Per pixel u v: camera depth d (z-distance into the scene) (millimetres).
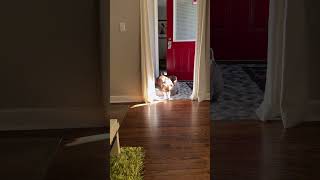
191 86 5285
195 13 5355
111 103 4320
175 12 5430
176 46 5523
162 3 6684
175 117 3674
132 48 4277
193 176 2180
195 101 4426
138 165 2316
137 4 4172
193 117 3670
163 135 3068
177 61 5562
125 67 4316
